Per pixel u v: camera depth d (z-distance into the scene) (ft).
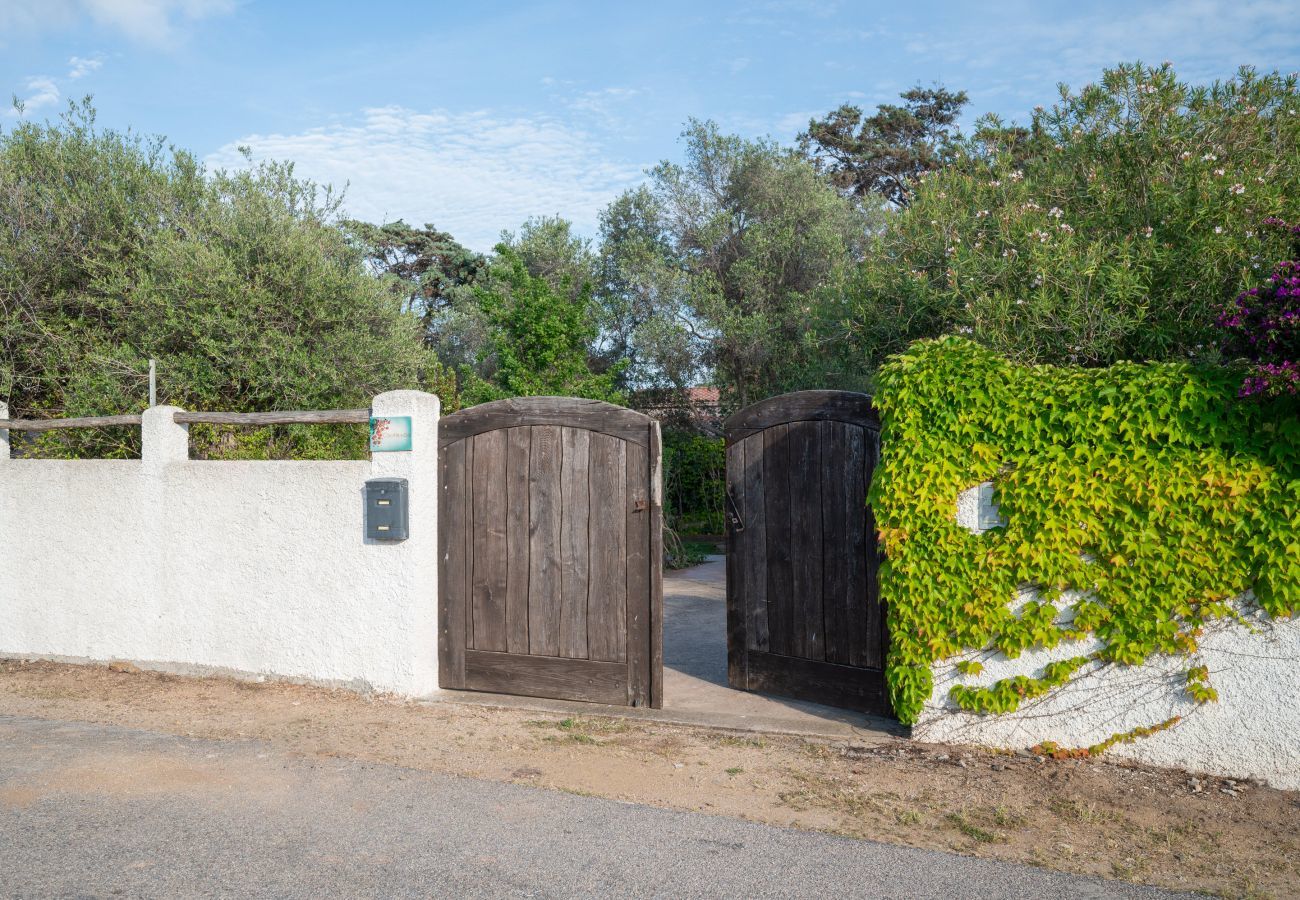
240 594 24.82
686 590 40.65
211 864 13.52
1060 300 24.97
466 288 88.48
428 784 17.04
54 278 37.45
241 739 19.75
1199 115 27.37
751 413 22.94
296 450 34.99
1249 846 14.26
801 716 21.06
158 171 39.01
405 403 23.02
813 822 15.31
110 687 24.26
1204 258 23.43
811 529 21.94
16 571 27.84
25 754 18.62
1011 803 16.02
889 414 19.47
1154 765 17.33
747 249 62.03
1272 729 16.38
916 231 30.60
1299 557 15.93
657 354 59.67
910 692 19.13
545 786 16.99
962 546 18.66
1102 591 17.53
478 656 23.48
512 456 23.13
